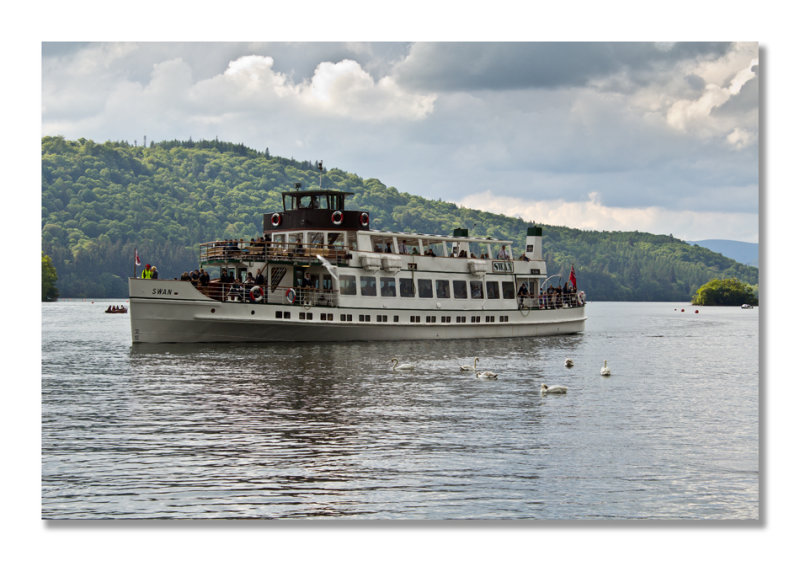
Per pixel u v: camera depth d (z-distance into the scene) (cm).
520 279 8300
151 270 6494
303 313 6612
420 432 3488
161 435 3400
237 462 3017
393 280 7156
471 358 6188
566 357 6544
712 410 4134
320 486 2767
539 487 2802
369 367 5400
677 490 2812
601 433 3547
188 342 6381
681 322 14588
